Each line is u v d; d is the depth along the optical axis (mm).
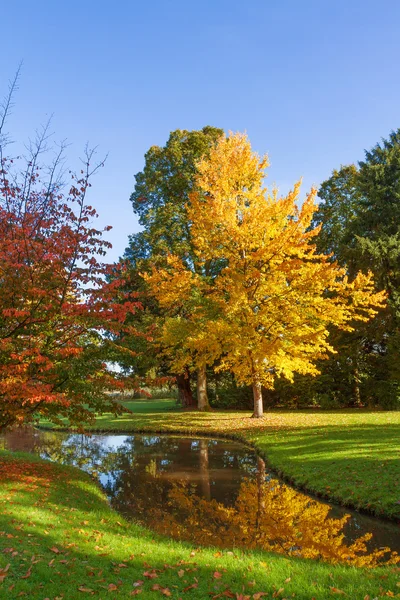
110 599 4387
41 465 11859
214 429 19953
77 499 8797
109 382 10367
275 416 22875
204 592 4641
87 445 18266
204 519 8602
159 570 5273
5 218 9242
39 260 9250
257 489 10695
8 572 4824
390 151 27797
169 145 30438
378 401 26250
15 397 8234
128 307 9727
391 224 26469
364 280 19672
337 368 28391
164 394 49031
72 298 9852
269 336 20047
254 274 18312
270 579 4977
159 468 13391
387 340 25734
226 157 20516
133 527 7555
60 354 9328
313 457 12430
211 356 21250
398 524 7953
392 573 5168
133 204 32469
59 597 4402
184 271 20469
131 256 31781
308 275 18984
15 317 9344
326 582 4898
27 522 6633
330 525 8062
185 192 29719
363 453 11984
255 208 19062
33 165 9547
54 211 9477
